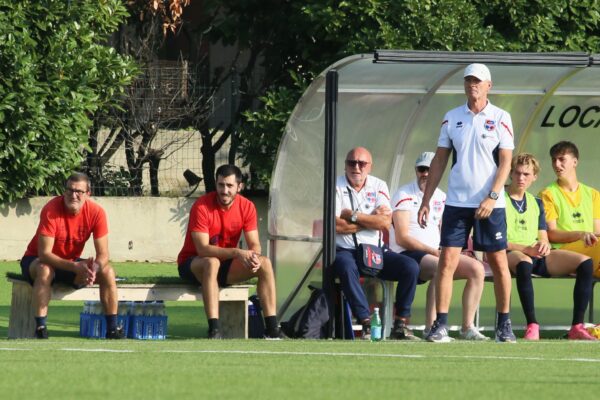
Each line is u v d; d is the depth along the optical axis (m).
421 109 51.44
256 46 77.62
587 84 52.16
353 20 72.94
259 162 74.69
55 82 70.00
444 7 72.88
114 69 71.69
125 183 75.50
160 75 75.44
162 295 44.00
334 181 43.59
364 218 44.81
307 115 47.69
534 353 34.56
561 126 53.88
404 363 30.78
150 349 34.47
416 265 43.62
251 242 44.31
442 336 39.66
